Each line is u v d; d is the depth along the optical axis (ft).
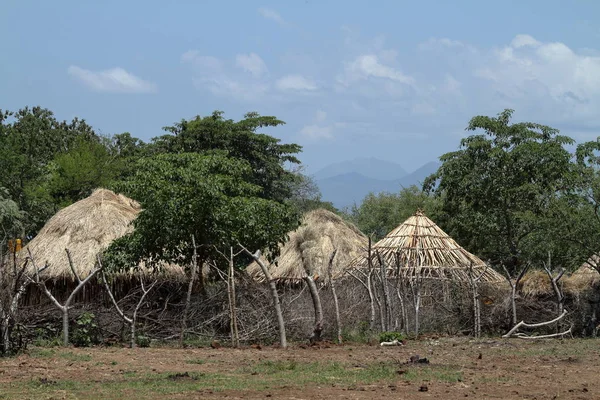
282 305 57.82
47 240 74.54
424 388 33.09
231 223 64.13
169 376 36.11
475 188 106.32
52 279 70.64
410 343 53.62
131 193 64.59
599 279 71.05
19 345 45.03
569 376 37.91
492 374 38.24
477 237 110.83
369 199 196.34
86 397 31.12
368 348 50.03
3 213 109.60
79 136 176.96
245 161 71.67
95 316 55.98
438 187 113.19
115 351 47.11
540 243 73.20
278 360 43.04
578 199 74.28
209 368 39.88
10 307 44.42
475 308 61.72
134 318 51.80
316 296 54.49
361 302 61.46
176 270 69.46
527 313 65.41
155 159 66.44
